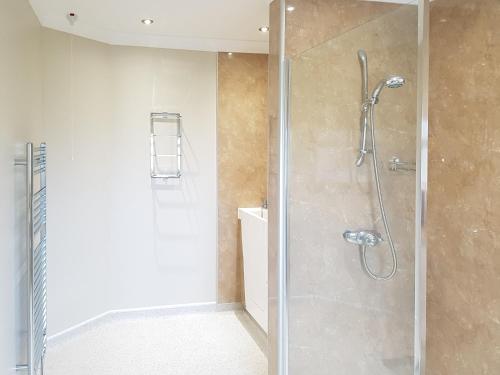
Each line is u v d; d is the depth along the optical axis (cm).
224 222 393
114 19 314
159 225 381
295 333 243
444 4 235
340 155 208
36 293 238
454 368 234
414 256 173
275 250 258
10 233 210
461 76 225
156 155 377
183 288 390
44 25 310
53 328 324
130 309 377
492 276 209
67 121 329
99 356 307
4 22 198
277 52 252
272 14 260
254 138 395
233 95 389
